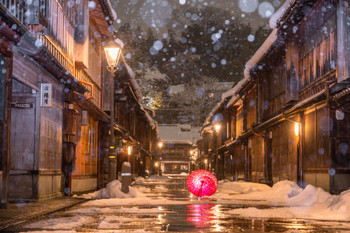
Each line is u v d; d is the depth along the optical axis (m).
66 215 10.34
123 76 31.86
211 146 62.78
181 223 8.87
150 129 70.44
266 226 8.48
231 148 44.34
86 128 22.20
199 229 7.93
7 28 10.46
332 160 16.19
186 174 97.94
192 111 105.75
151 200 15.77
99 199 16.06
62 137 17.59
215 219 9.70
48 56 13.52
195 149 95.81
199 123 105.25
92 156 24.14
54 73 15.46
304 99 19.59
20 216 9.31
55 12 15.93
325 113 16.78
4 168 11.30
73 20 18.97
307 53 19.73
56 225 8.10
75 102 18.72
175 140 100.75
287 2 19.64
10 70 11.51
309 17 19.08
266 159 28.02
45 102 14.48
